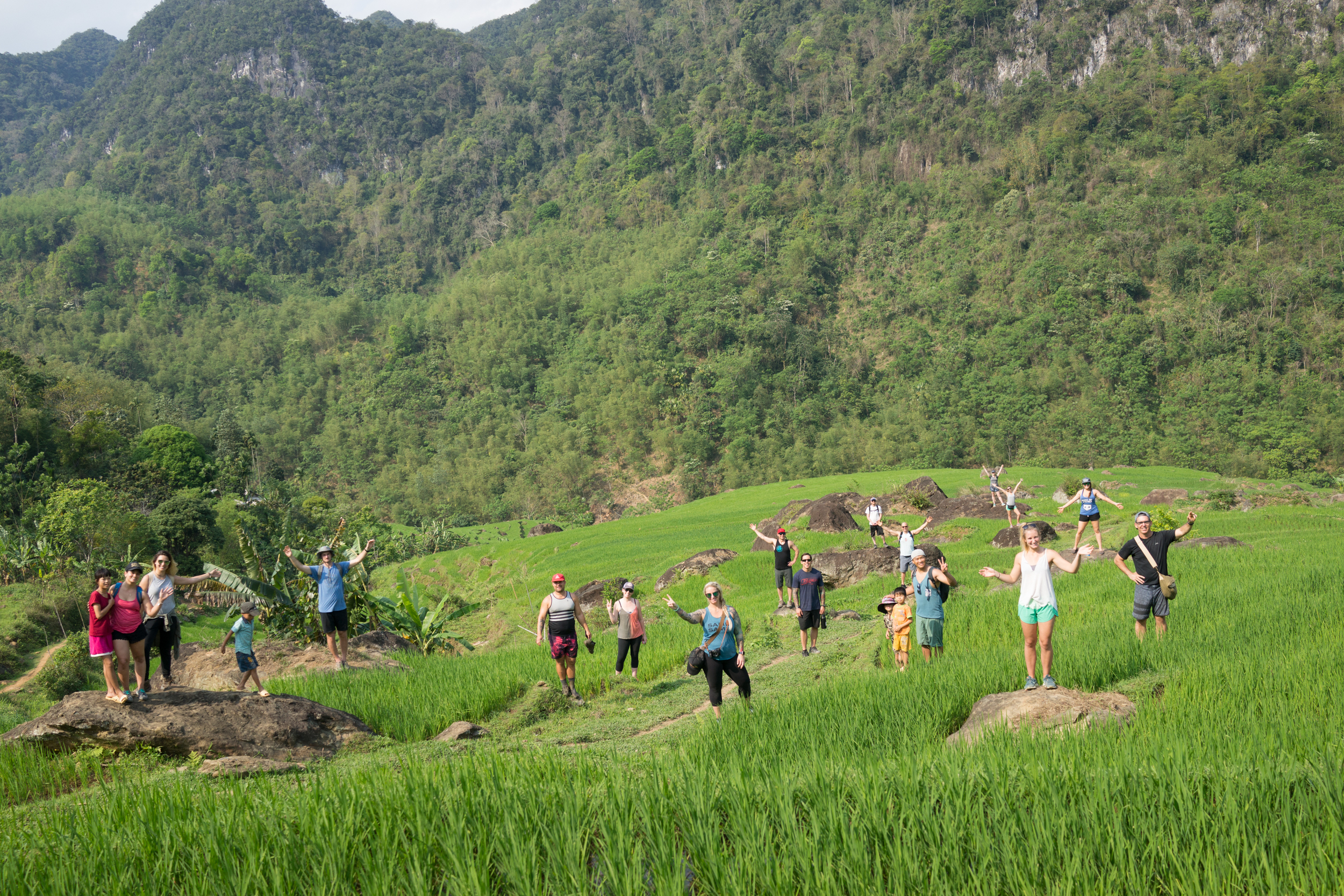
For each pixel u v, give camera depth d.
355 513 113.00
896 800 5.28
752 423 155.88
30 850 5.42
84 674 37.12
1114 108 195.38
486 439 167.50
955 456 141.25
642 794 5.61
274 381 193.25
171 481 89.12
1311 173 174.88
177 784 6.75
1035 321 159.75
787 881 4.35
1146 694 8.95
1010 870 4.29
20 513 68.62
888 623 14.12
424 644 22.56
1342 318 147.12
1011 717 8.03
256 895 4.56
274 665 17.12
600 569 44.84
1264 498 47.00
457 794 5.65
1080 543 30.03
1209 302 154.25
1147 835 4.52
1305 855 4.30
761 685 13.88
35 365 114.25
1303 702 7.73
